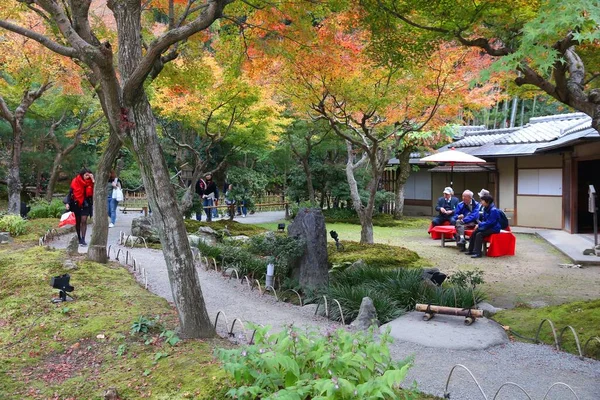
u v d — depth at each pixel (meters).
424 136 18.69
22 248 11.18
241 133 15.13
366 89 10.73
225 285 8.79
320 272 8.42
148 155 5.32
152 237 12.97
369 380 3.13
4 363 4.88
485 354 5.57
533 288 8.80
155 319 5.79
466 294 7.22
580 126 15.16
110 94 5.23
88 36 6.16
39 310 6.26
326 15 9.21
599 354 5.46
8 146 21.98
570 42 6.14
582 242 13.75
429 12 7.45
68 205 11.70
